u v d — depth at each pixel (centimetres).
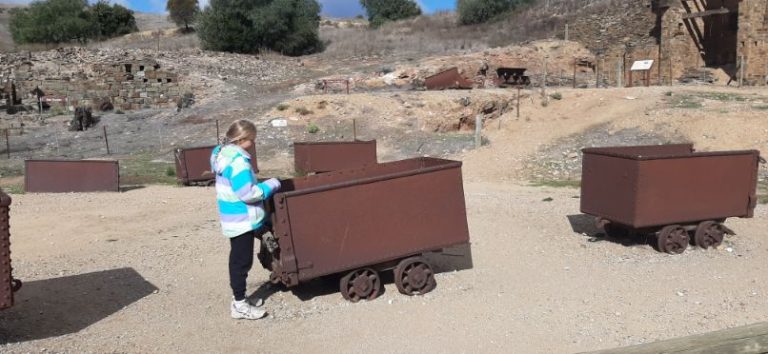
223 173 479
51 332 475
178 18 5469
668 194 679
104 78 2961
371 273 555
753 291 553
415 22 4859
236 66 3372
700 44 2953
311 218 521
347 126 2167
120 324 495
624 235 763
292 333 478
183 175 1361
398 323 495
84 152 2020
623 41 3206
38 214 1010
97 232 868
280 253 517
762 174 1366
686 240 695
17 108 2747
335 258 532
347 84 2572
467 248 737
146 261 696
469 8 4472
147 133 2275
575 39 3441
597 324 482
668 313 502
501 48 3250
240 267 497
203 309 533
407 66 2953
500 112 2261
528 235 802
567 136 1842
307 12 4294
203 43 3978
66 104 2845
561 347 441
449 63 2956
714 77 2792
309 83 2841
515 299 546
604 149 771
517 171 1591
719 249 704
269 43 4025
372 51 3678
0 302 439
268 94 2798
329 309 528
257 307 531
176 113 2577
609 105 2064
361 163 1345
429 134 2117
